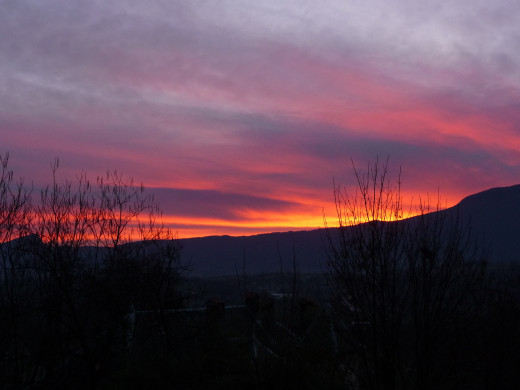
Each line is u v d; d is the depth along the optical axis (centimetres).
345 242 812
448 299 756
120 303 1482
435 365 763
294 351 884
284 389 873
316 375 871
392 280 768
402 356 775
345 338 801
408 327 766
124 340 1434
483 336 802
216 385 1031
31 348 1377
